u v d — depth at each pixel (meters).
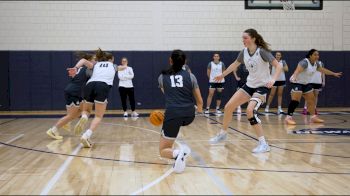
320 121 10.27
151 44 15.02
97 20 14.80
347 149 6.38
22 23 14.55
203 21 15.12
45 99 14.60
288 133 8.30
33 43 14.60
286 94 15.12
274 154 5.98
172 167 5.12
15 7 14.52
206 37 15.16
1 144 7.09
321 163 5.31
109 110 14.66
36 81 14.56
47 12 14.62
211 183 4.27
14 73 14.48
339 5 15.49
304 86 9.99
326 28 15.47
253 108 6.13
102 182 4.34
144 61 14.85
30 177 4.60
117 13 14.88
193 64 14.97
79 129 6.89
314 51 9.64
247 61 6.18
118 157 5.82
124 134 8.35
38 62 14.55
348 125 9.69
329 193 3.87
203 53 14.98
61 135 8.27
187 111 4.83
